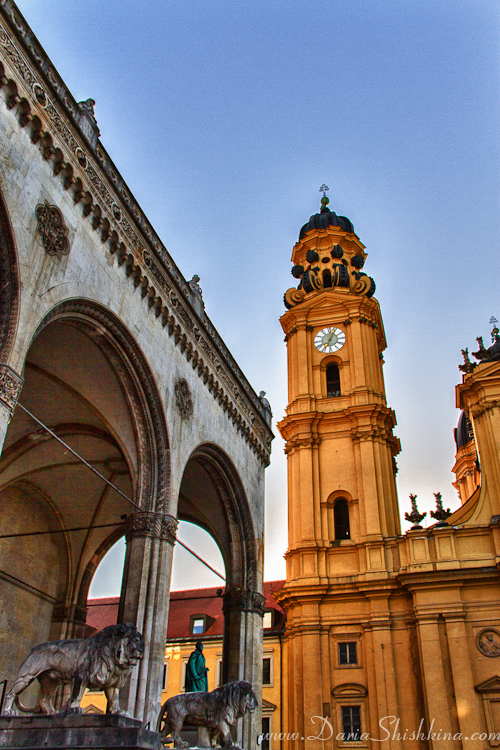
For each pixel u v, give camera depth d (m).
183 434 23.27
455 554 40.75
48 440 26.03
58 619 29.72
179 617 54.16
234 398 29.94
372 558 43.12
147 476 21.08
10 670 26.31
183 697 18.91
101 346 20.03
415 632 40.03
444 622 38.91
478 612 38.62
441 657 37.78
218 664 47.41
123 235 20.45
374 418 48.56
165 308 23.03
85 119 19.03
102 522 31.44
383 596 41.59
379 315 56.78
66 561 30.97
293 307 56.53
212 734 18.50
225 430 28.39
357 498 46.44
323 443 49.53
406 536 42.50
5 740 13.05
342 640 41.62
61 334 19.95
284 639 47.28
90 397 21.88
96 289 18.62
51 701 14.03
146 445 21.42
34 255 15.71
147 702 18.03
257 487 31.86
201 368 26.00
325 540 45.72
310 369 53.22
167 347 23.16
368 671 40.00
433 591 39.81
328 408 50.78
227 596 28.86
